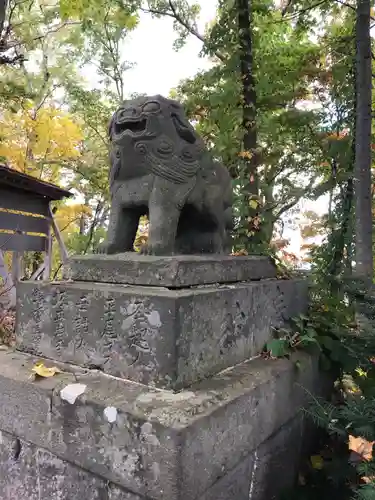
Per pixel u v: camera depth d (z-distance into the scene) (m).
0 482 1.93
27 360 2.07
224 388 1.71
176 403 1.50
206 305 1.82
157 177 2.24
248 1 4.96
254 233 3.32
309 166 5.73
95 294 1.88
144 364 1.69
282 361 2.27
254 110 4.81
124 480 1.44
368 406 2.06
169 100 2.31
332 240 3.44
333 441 2.79
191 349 1.71
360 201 3.44
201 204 2.49
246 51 4.86
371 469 1.70
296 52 5.95
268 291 2.48
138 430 1.41
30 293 2.19
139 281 1.94
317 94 5.89
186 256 2.09
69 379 1.78
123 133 2.21
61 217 8.76
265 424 1.93
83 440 1.58
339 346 2.71
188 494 1.35
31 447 1.80
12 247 5.53
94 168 8.37
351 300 3.29
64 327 2.01
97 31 8.46
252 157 4.42
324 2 4.90
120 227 2.39
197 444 1.39
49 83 9.22
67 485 1.66
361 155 3.45
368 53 3.53
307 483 2.31
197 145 2.41
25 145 8.76
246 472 1.79
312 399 2.43
